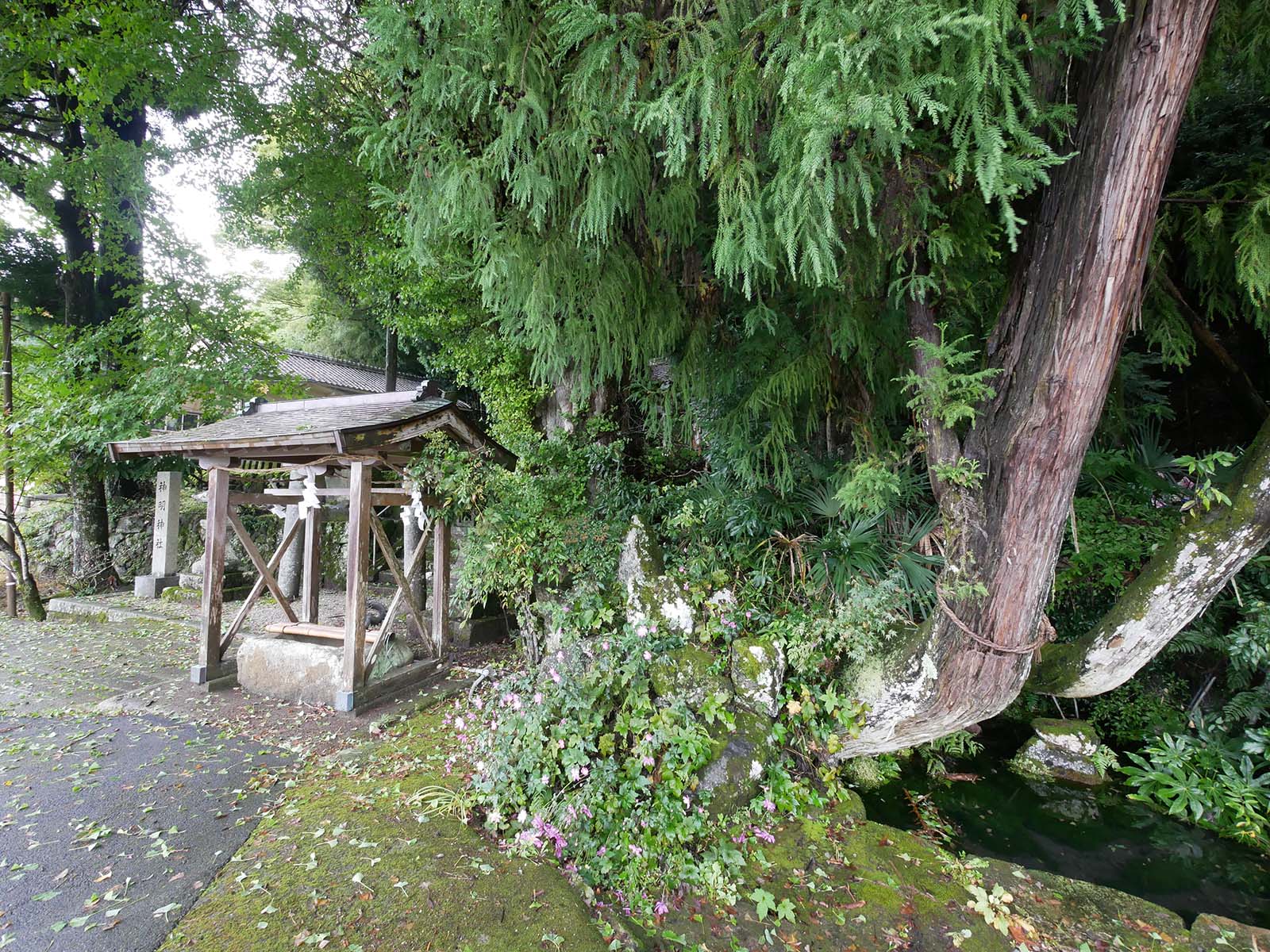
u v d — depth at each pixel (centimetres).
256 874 206
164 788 277
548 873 214
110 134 648
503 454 479
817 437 405
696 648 332
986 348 246
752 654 326
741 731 297
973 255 234
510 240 228
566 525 410
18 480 716
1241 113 318
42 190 695
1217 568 252
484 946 175
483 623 575
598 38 169
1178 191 237
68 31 597
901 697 284
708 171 207
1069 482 223
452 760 304
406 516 481
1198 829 296
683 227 255
